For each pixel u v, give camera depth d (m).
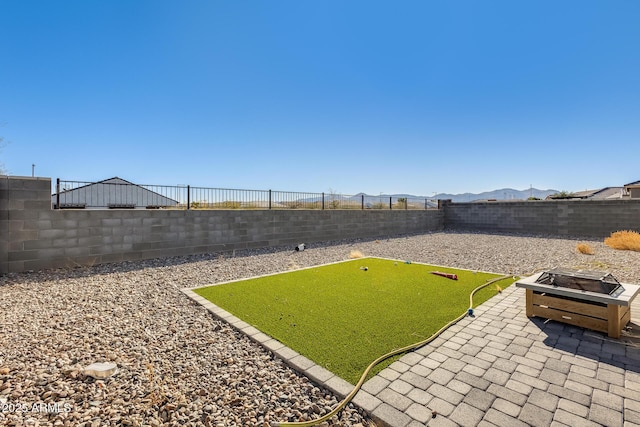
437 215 16.86
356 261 7.33
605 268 6.32
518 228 14.61
